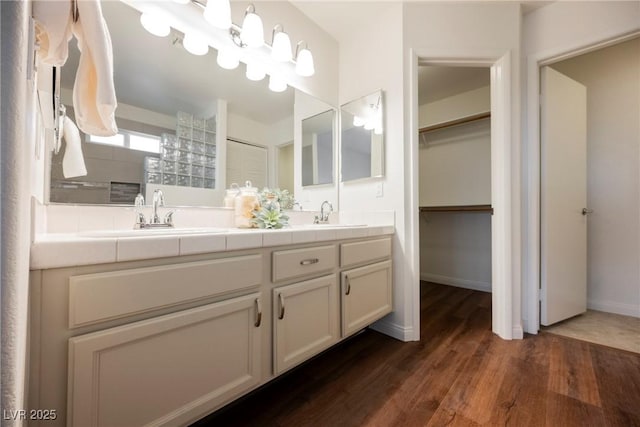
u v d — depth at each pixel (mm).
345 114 2275
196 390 880
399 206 1901
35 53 580
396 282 1894
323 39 2188
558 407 1173
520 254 1870
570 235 2168
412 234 1874
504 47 1874
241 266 1010
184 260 867
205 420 1107
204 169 1524
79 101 753
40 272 627
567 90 2158
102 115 757
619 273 2324
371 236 1705
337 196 2309
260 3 1743
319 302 1341
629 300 2281
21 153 359
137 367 760
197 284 884
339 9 1958
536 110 1969
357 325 1567
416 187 1900
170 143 1396
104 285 706
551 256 2043
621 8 1683
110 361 715
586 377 1389
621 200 2322
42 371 630
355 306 1563
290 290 1179
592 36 1763
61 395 652
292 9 1937
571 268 2166
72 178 1088
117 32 1231
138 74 1296
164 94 1378
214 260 939
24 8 374
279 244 1154
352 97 2225
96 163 1155
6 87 336
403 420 1103
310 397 1250
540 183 2031
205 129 1532
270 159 1853
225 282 960
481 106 2980
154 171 1335
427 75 2693
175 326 826
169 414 817
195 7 1458
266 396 1259
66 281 658
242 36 1482
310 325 1290
